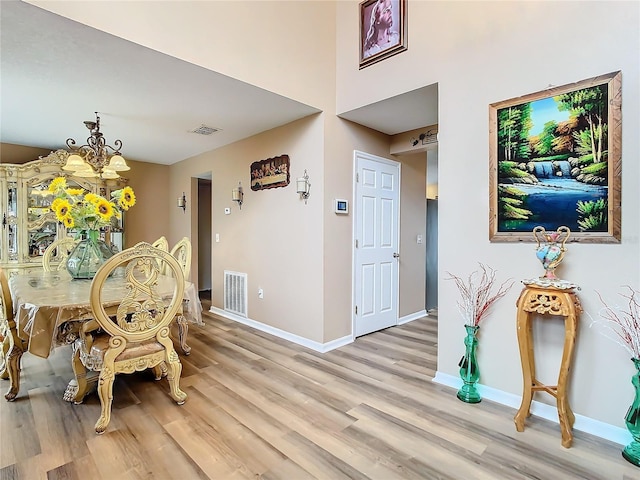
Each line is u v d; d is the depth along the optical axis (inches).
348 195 142.9
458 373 101.8
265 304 157.9
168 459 69.3
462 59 100.0
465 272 99.9
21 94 114.8
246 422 82.8
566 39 82.4
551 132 84.6
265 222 157.6
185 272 124.7
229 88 111.9
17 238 164.4
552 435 78.4
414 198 179.6
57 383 103.5
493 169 93.8
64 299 84.8
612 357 77.2
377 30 122.5
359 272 148.9
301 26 124.3
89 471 65.7
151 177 225.5
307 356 127.3
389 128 152.9
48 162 170.2
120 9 83.7
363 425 81.7
